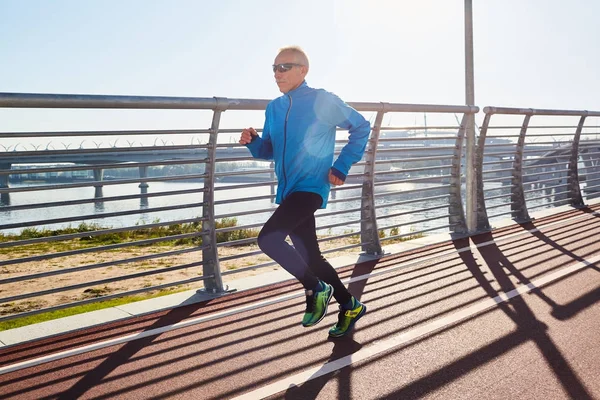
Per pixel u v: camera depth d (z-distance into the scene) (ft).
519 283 17.11
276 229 11.62
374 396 9.48
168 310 14.93
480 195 27.89
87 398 9.66
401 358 11.19
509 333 12.53
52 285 23.17
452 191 26.43
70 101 12.29
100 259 30.55
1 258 32.37
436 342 12.08
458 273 18.67
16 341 12.43
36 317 15.58
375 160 21.79
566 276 17.79
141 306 15.12
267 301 15.57
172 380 10.34
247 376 10.45
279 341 12.35
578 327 12.82
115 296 14.35
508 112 28.07
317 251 12.65
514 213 31.27
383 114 21.18
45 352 11.87
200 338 12.63
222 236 37.58
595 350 11.35
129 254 32.24
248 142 12.94
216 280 16.55
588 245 22.84
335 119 11.85
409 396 9.45
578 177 36.86
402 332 12.78
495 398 9.30
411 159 23.57
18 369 10.98
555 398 9.25
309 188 11.85
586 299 15.10
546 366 10.61
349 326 12.55
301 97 11.92
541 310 14.25
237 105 15.75
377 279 18.08
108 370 10.87
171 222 15.42
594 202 38.60
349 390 9.73
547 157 33.96
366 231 22.07
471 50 27.58
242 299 15.92
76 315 14.29
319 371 10.62
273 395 9.60
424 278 18.06
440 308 14.65
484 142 27.73
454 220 26.68
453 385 9.85
